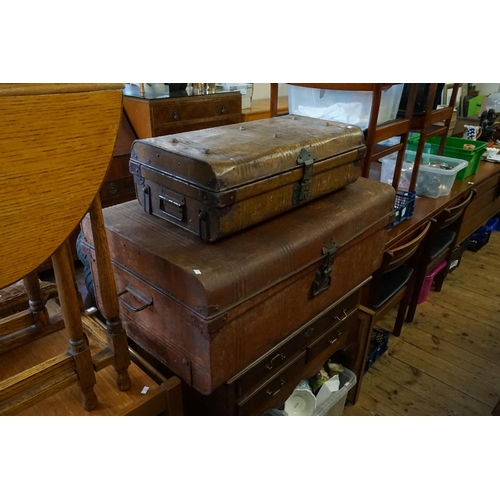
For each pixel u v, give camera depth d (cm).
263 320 107
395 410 178
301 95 188
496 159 293
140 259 103
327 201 130
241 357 106
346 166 132
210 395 115
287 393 134
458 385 193
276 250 102
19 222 66
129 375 106
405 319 236
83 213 73
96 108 69
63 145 67
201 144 108
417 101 192
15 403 82
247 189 99
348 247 129
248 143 110
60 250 78
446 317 240
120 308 121
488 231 321
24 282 110
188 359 103
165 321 105
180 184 101
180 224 108
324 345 143
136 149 111
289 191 114
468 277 283
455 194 227
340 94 174
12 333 112
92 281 130
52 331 119
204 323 92
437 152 245
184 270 91
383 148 177
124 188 224
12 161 62
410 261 212
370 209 132
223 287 91
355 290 146
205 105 237
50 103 63
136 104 218
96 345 102
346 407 180
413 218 191
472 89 400
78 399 99
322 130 130
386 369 201
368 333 161
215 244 102
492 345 219
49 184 67
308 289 120
